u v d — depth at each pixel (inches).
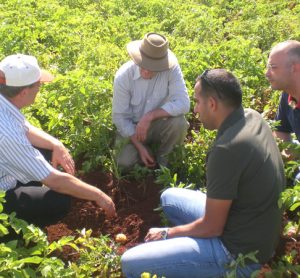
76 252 88.3
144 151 106.7
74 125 109.0
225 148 71.2
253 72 136.3
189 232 77.6
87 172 107.9
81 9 194.9
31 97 83.2
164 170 99.3
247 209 74.0
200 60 137.2
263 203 73.7
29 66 81.4
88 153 110.0
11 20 164.1
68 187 83.1
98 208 98.3
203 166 109.1
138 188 105.0
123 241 91.3
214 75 73.7
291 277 80.5
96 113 109.6
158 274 77.0
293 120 101.1
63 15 173.3
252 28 173.8
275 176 73.9
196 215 85.5
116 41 159.2
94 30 168.7
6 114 80.0
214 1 211.6
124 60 137.3
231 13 203.5
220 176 71.6
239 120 73.8
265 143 73.7
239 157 70.9
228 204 72.9
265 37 169.6
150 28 169.6
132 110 109.3
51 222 89.3
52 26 161.8
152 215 98.0
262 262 77.5
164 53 100.9
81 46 149.5
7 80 79.9
